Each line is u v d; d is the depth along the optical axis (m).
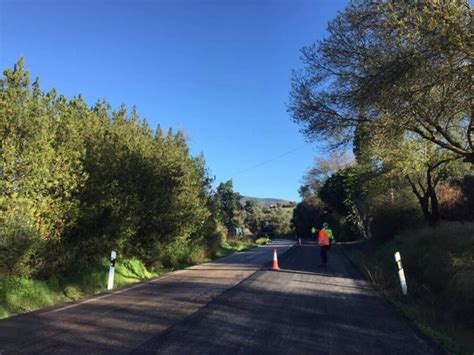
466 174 27.12
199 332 7.90
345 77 16.56
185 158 22.22
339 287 13.64
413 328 8.42
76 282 13.16
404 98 12.77
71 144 12.91
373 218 33.16
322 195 55.56
